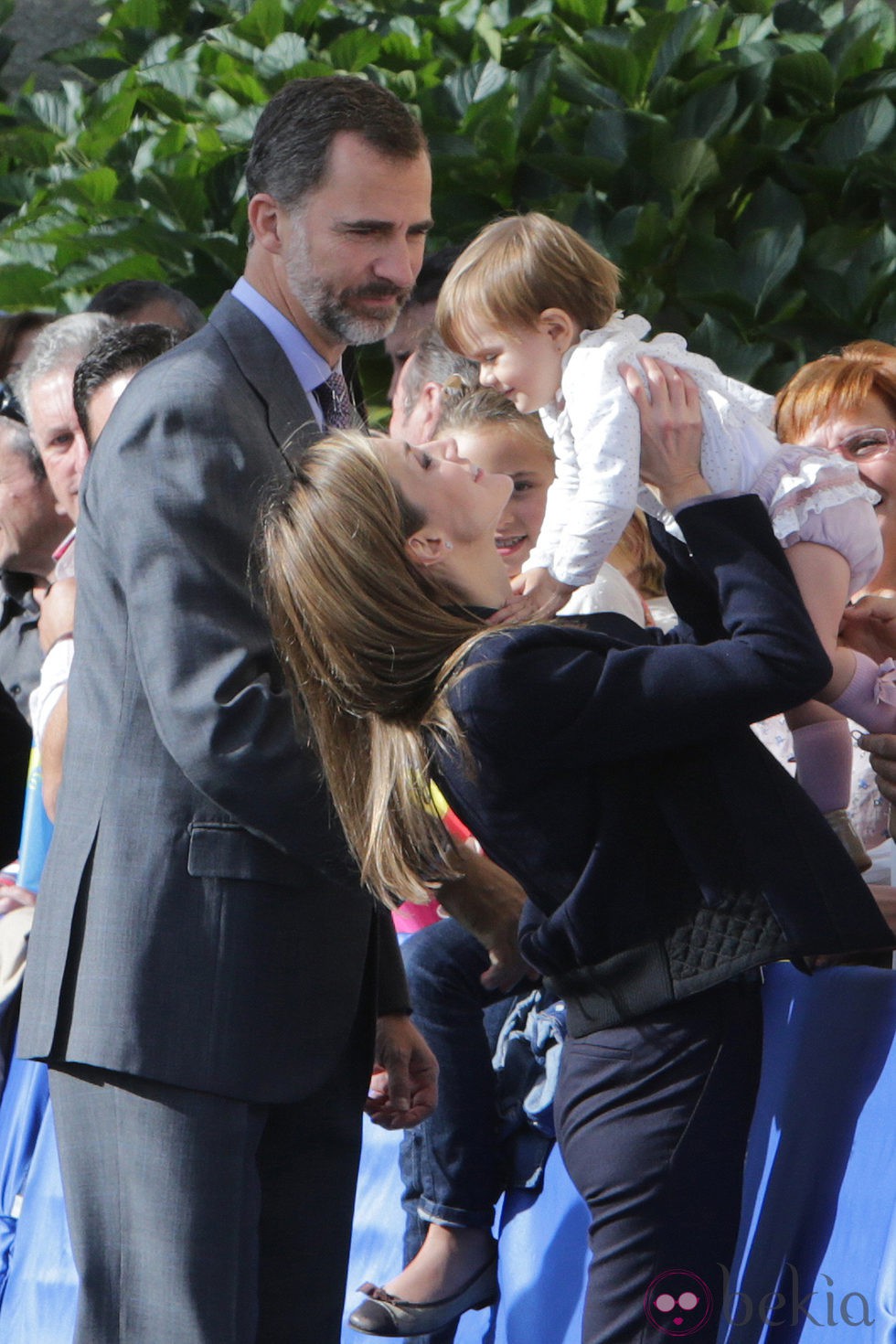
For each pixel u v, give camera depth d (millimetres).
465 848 9781
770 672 7680
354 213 9703
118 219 19859
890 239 18094
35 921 9562
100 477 9305
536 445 12438
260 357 9727
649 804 7988
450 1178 10391
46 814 13844
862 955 9586
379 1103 10406
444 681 8094
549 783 7988
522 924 8578
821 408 11195
